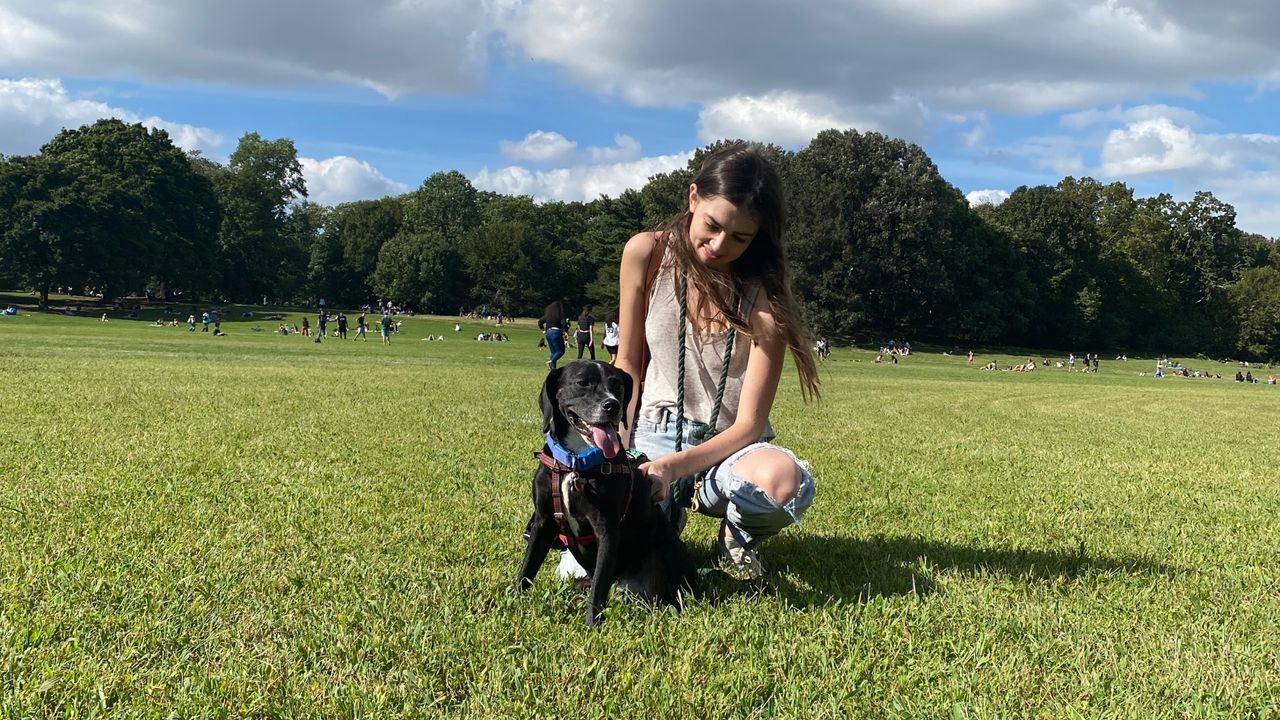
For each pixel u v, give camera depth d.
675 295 4.34
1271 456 10.92
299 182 98.69
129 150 77.31
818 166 69.44
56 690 2.78
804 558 4.83
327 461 7.24
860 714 2.87
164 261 76.69
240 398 11.71
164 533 4.72
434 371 20.66
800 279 66.75
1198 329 91.38
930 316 76.62
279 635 3.32
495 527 5.26
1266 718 2.91
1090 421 15.38
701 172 4.04
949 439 11.25
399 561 4.40
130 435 8.05
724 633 3.53
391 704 2.80
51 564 4.03
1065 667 3.30
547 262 96.56
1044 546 5.37
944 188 70.50
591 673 3.09
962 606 3.97
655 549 3.90
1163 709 2.94
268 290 96.38
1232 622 3.90
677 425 4.24
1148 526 6.17
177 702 2.73
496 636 3.39
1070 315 82.50
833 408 15.09
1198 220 99.62
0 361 16.62
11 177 68.25
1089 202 93.75
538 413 11.58
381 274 102.31
